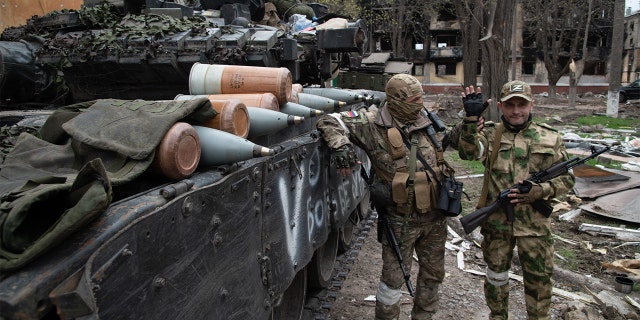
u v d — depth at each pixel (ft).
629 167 30.60
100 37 12.75
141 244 5.16
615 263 17.28
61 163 6.75
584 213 23.17
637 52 133.69
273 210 9.07
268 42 13.67
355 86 24.52
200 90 10.06
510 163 11.21
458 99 88.94
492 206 11.00
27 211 4.44
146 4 15.28
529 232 10.96
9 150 7.51
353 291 15.78
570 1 98.02
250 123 8.74
